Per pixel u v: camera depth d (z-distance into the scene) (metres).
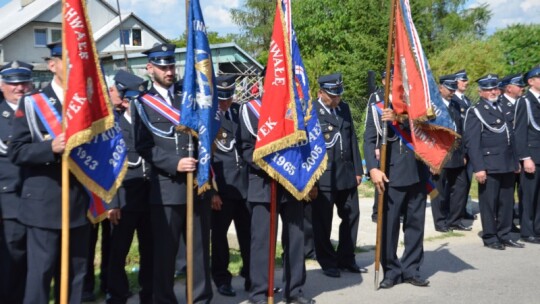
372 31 26.47
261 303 5.73
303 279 5.77
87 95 4.39
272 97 5.39
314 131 5.70
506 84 9.38
